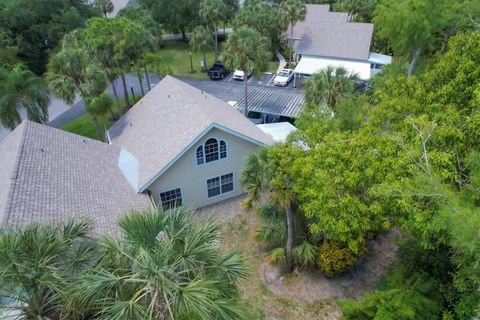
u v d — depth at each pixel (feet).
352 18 191.31
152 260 23.48
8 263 24.50
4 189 43.75
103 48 102.22
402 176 38.06
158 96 80.59
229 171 72.95
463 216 29.89
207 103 76.07
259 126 93.09
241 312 24.58
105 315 23.22
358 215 38.81
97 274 25.08
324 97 74.64
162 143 67.15
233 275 27.68
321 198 39.99
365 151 41.78
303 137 49.96
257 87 140.97
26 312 26.17
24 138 56.08
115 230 45.83
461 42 45.42
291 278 55.36
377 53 154.51
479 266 30.17
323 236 55.36
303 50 147.84
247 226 68.03
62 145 60.90
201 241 27.91
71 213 45.11
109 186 57.16
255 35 100.42
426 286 39.19
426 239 35.83
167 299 22.41
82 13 177.99
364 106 54.75
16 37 138.72
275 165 46.60
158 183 65.10
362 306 38.45
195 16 194.39
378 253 59.88
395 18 90.33
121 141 76.33
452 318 35.53
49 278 25.23
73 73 79.87
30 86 81.00
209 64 171.12
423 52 93.15
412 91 50.72
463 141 37.40
